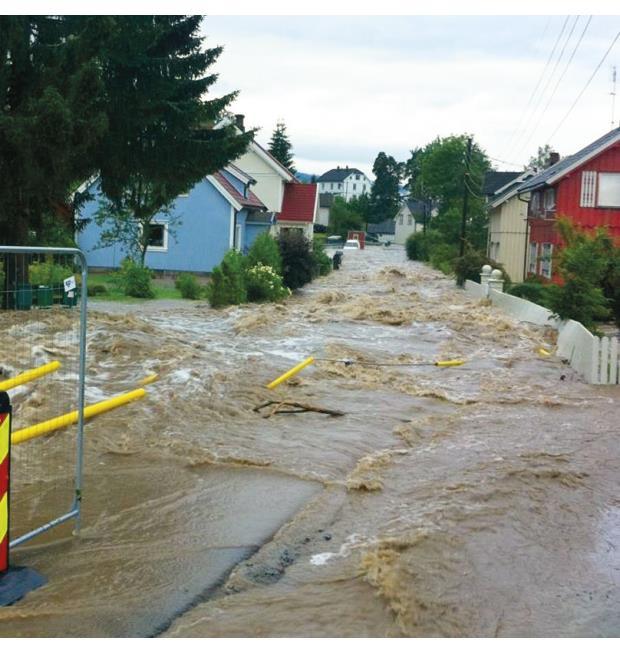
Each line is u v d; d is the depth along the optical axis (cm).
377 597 508
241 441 872
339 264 5106
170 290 2847
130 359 1288
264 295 2531
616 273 1795
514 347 1733
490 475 782
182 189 1941
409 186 14200
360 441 901
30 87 1584
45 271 1022
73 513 594
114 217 2709
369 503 694
